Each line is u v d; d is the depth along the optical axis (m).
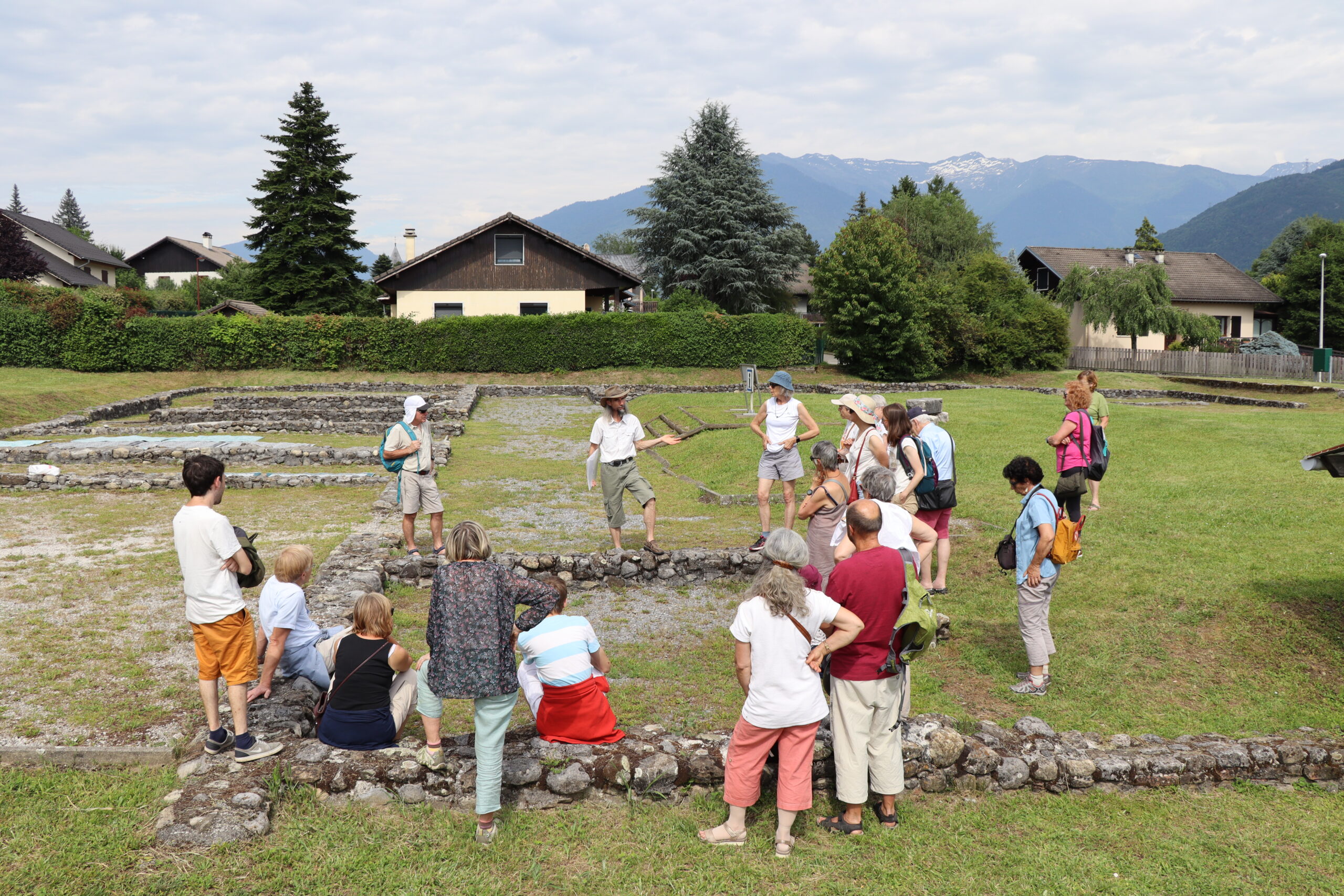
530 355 37.22
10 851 4.09
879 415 8.30
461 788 4.76
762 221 49.09
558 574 9.28
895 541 5.77
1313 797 5.34
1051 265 52.81
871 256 37.94
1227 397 28.41
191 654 6.81
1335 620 7.34
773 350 39.28
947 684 6.89
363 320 36.56
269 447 17.36
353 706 4.95
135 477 14.34
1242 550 9.07
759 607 4.45
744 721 4.45
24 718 5.55
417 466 9.34
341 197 47.38
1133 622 7.82
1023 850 4.59
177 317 37.56
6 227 47.22
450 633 4.32
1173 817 5.04
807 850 4.50
